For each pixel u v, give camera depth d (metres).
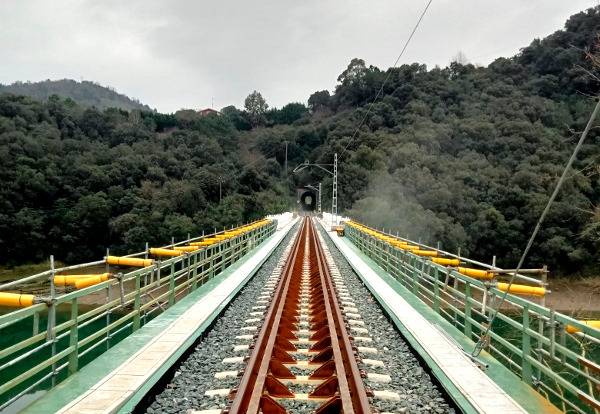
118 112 94.75
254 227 25.77
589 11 62.84
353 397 5.05
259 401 4.67
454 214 52.38
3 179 53.53
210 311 9.46
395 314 9.56
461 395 5.30
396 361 7.02
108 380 5.46
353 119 101.44
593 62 10.87
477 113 73.88
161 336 7.52
